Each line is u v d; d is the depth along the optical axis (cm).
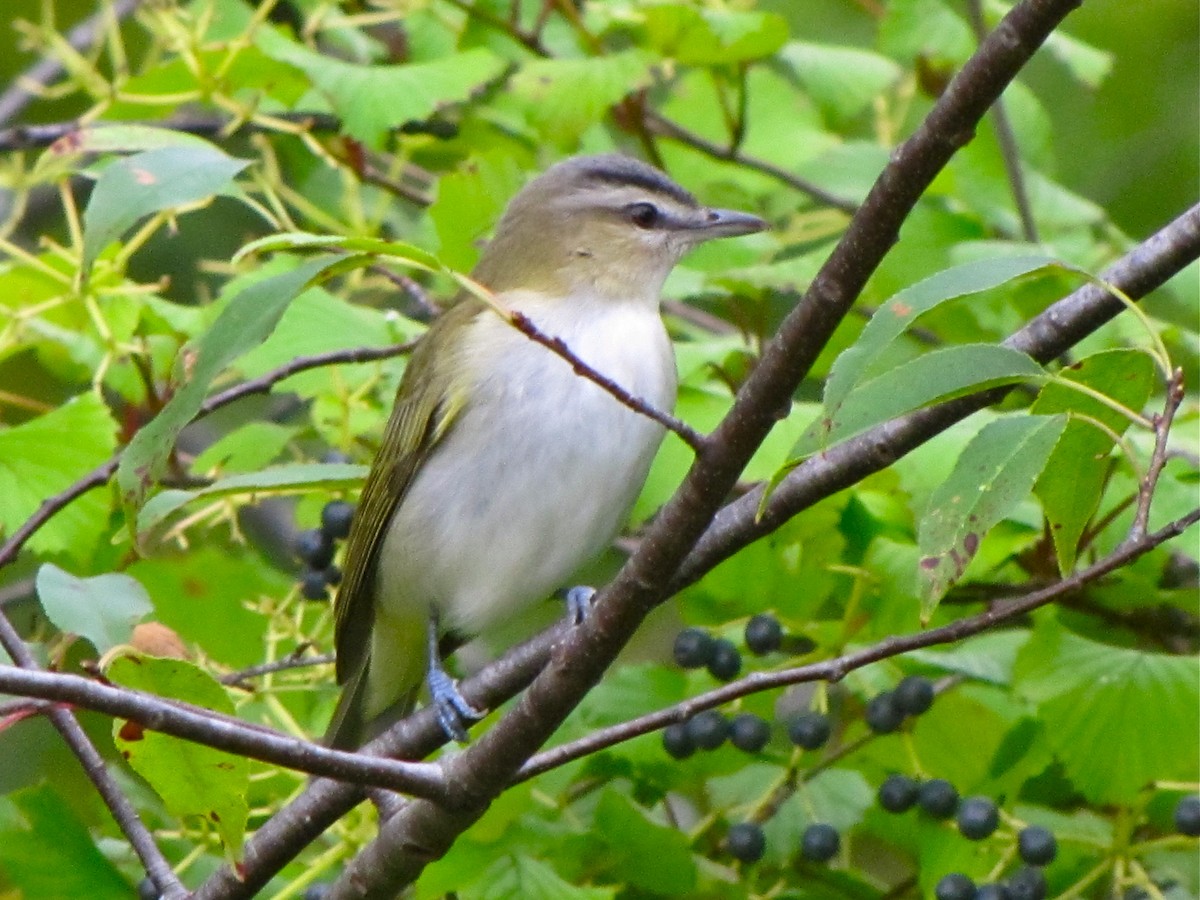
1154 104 1579
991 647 961
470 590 995
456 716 890
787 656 1011
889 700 910
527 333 593
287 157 1312
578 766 930
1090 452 622
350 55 1363
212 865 915
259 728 627
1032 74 1600
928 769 1006
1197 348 1014
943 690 984
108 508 1002
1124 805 895
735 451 624
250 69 1145
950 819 902
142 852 769
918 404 562
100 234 621
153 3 1111
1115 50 1580
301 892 910
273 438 1032
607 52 1255
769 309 1113
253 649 1050
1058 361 1061
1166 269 715
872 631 950
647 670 972
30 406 1145
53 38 1123
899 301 556
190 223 1527
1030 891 851
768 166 1242
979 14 1105
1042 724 948
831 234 1288
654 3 1115
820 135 1314
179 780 636
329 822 761
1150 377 610
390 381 1066
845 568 943
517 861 866
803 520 969
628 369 966
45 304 999
